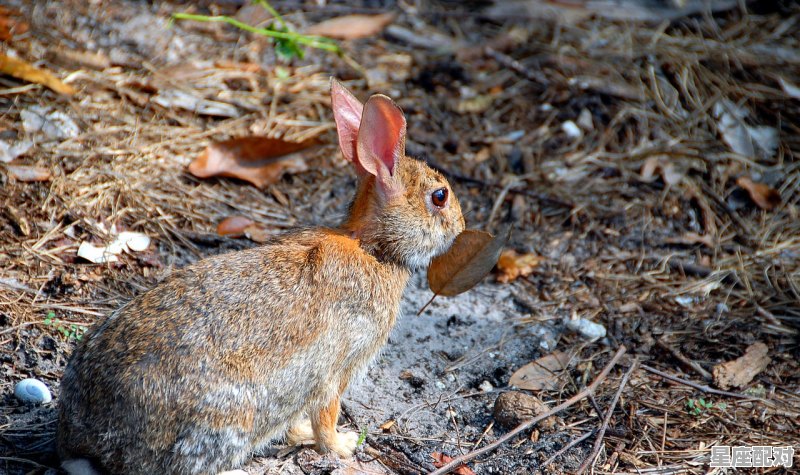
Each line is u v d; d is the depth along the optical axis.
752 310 10.81
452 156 13.14
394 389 9.49
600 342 10.29
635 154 13.30
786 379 9.73
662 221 12.27
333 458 8.37
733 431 8.97
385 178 8.35
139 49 14.09
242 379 7.32
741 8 16.56
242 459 7.61
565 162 13.18
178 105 13.02
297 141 12.39
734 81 14.59
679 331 10.45
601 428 8.83
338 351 7.95
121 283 10.02
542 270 11.41
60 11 14.44
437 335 10.34
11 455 7.94
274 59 14.69
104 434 7.05
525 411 8.95
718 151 13.34
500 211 12.28
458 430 8.97
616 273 11.42
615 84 14.60
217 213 11.42
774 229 12.16
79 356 7.36
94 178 11.28
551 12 16.53
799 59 15.13
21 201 10.66
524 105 14.27
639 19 16.30
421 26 16.12
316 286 7.81
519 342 10.29
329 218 11.69
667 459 8.60
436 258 9.03
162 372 7.07
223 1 15.86
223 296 7.51
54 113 12.05
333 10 16.16
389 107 8.18
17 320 9.27
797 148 13.43
